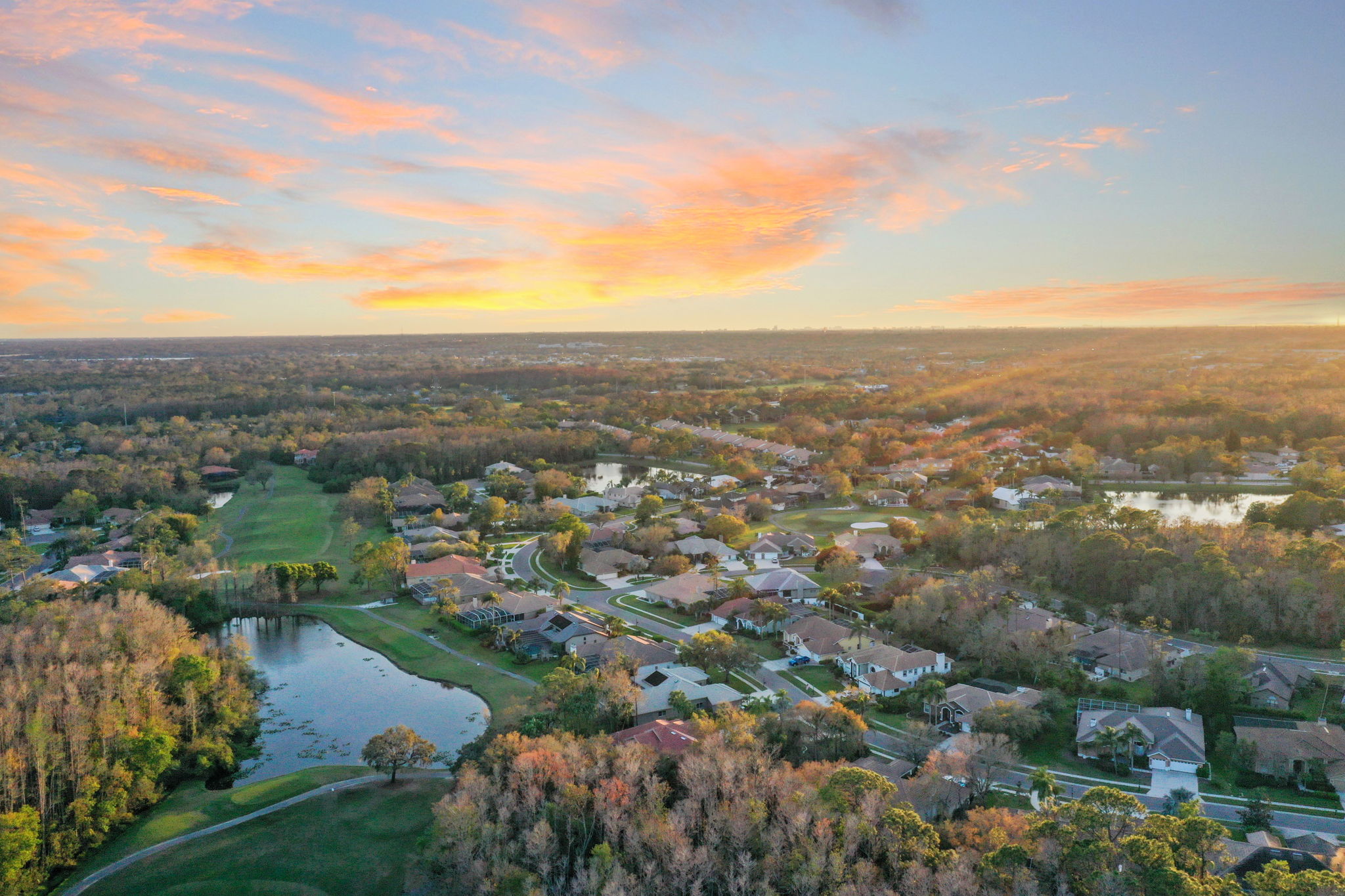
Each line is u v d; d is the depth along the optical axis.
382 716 123.25
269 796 100.12
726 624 155.12
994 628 134.12
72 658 117.00
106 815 95.38
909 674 126.44
